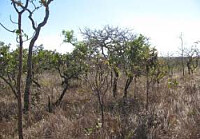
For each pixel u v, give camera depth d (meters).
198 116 7.40
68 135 7.09
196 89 11.65
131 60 10.55
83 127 7.57
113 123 7.49
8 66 11.24
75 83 14.45
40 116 9.32
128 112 8.73
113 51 10.76
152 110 8.30
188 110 8.16
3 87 13.62
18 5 5.78
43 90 13.50
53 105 10.86
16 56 11.56
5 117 9.84
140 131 6.95
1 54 10.80
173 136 6.75
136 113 8.30
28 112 9.45
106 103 10.10
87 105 10.00
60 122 7.98
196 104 8.64
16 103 11.35
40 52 12.92
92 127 7.44
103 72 8.30
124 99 10.30
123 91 12.20
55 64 12.05
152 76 9.49
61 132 7.25
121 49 10.80
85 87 12.71
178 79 15.10
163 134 6.96
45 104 11.06
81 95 11.95
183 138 6.56
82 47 10.26
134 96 10.73
